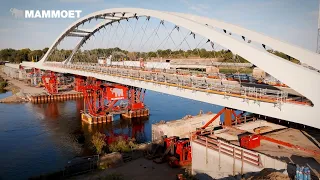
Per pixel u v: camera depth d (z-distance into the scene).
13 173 34.00
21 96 85.31
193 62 65.94
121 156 34.66
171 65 61.03
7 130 52.69
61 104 79.25
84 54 97.88
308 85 17.48
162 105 73.62
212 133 28.98
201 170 26.16
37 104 78.81
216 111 64.31
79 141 46.81
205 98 25.80
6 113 66.88
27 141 46.50
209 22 29.98
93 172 30.58
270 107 20.44
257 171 21.09
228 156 23.34
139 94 64.19
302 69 17.66
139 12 37.84
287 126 29.75
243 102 22.33
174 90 29.77
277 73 18.75
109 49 104.12
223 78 38.06
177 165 31.00
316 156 21.97
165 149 34.94
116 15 49.66
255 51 20.02
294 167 19.17
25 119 61.22
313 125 17.75
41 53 178.25
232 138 27.22
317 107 17.38
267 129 28.84
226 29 28.52
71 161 34.19
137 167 31.25
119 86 60.62
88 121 58.12
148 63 67.19
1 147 43.41
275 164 20.44
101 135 47.00
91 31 68.50
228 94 23.52
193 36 29.75
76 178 29.17
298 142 24.81
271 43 24.25
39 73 107.50
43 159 38.62
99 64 73.44
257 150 23.50
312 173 19.09
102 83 61.06
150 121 59.22
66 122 59.31
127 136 49.19
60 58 115.88
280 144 23.00
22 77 122.00
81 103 80.62
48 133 51.31
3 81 115.94
